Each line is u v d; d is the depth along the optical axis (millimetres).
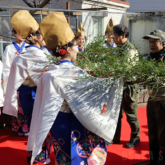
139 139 3170
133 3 9305
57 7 6812
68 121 1905
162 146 2164
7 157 2859
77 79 1848
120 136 3182
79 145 1886
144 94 2014
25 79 2766
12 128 3527
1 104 3447
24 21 2639
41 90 1978
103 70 1832
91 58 2328
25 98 2732
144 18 5176
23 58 2695
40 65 2627
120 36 2590
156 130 2395
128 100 2863
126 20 5141
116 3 6922
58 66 1884
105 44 2555
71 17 4336
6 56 3580
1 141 3330
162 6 9117
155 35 2164
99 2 6520
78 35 3480
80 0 6270
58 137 1926
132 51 2531
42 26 1932
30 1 7477
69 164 1898
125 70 1797
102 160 1997
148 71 1754
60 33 1853
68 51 1897
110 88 1899
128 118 3004
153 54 2217
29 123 2771
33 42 2723
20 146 3172
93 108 1875
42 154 2523
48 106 1838
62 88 1820
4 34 4426
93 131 1902
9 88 2910
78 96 1837
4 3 7602
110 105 1925
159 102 2135
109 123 1935
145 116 4285
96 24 4594
